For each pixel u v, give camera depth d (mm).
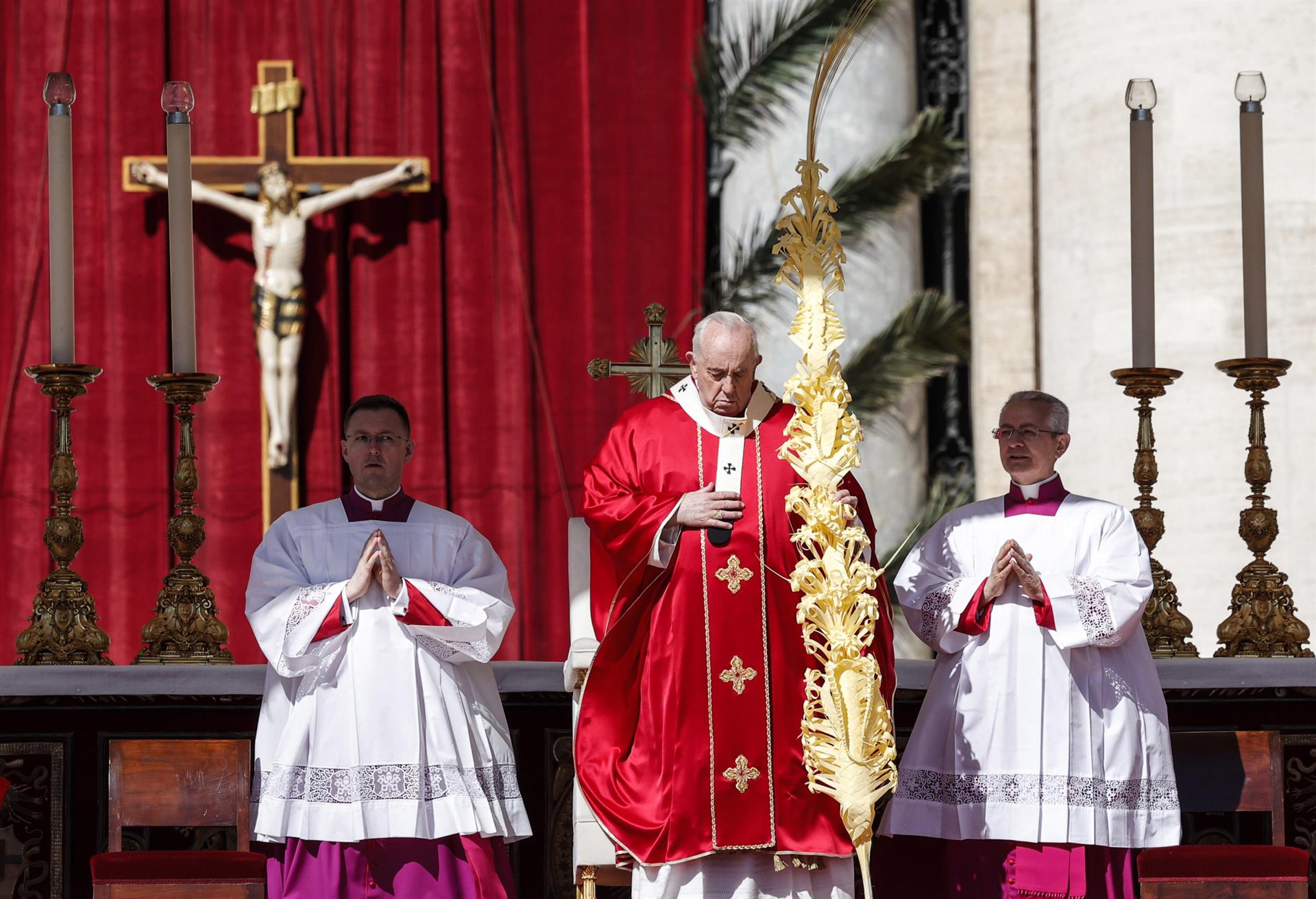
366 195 34188
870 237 33531
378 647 18875
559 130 35625
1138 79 23000
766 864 17781
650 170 35562
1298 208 29797
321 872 18484
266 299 33750
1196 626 29422
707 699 17672
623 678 18109
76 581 21438
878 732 17094
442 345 35062
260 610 18984
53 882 20641
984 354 34844
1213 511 29516
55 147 21562
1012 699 19047
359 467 19672
